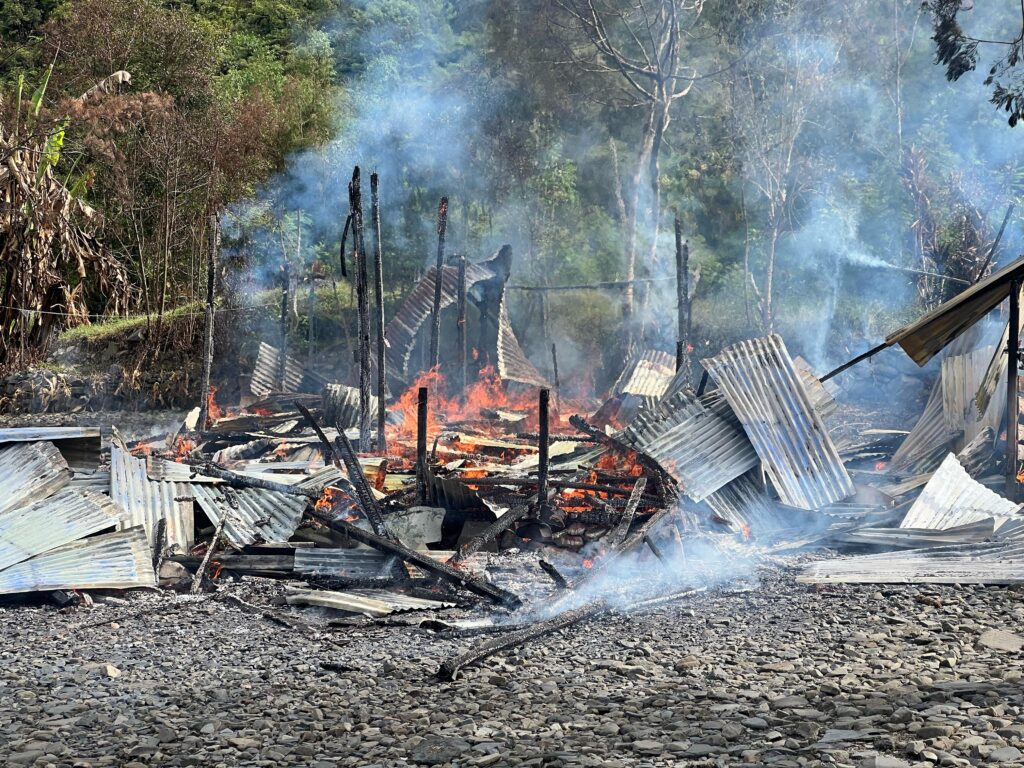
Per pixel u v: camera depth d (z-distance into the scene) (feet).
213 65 115.55
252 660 26.45
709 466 42.83
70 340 91.09
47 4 133.39
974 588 32.04
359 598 31.73
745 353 45.91
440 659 26.09
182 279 104.94
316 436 58.29
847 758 18.02
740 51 104.47
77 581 32.30
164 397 89.30
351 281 100.73
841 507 43.06
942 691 21.80
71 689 23.88
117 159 97.96
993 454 45.80
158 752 19.61
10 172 88.02
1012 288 43.24
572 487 39.68
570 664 25.53
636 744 19.17
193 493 37.78
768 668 24.57
